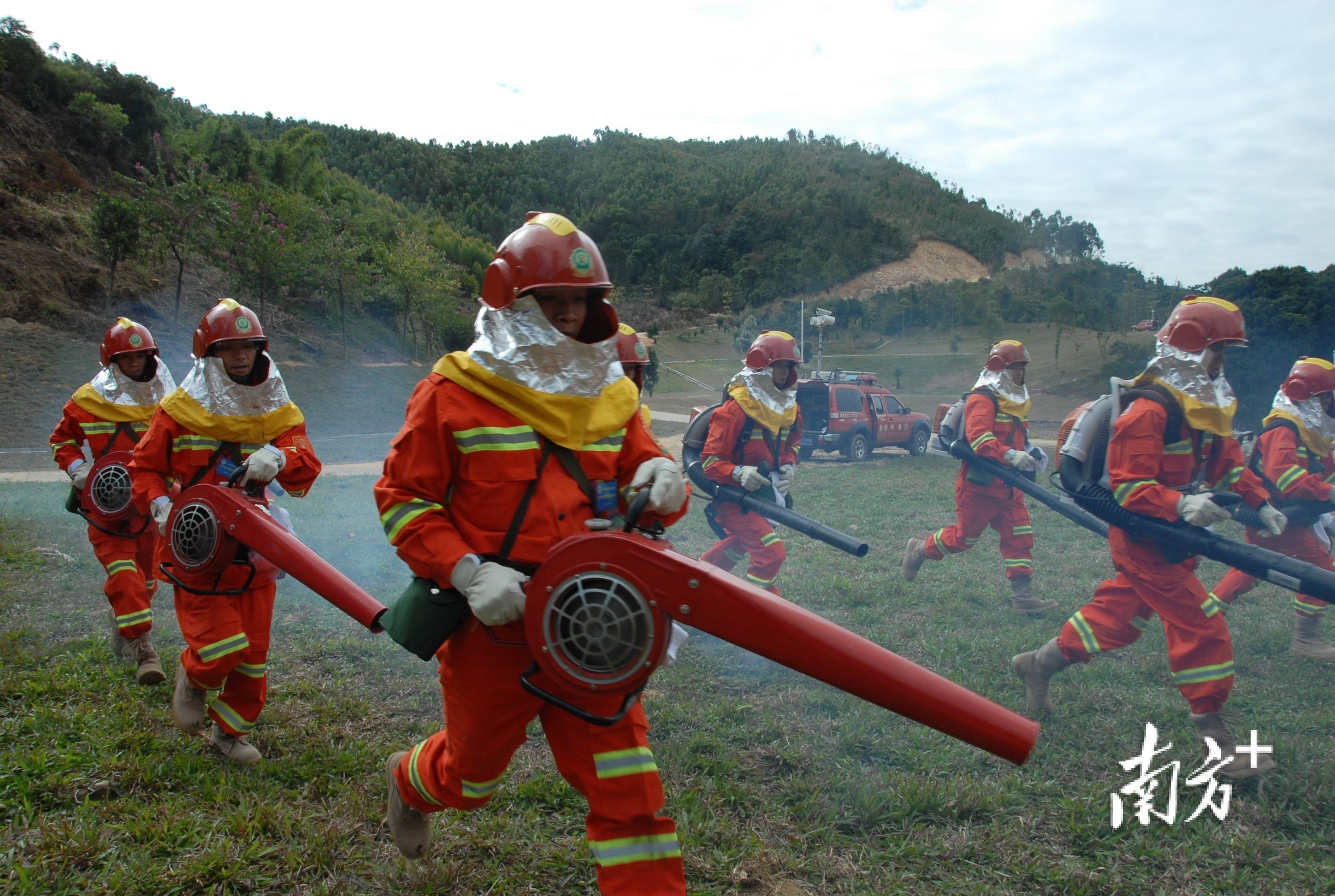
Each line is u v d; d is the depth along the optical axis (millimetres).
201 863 2998
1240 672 5641
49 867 2975
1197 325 4211
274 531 3492
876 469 17297
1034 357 48281
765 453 6043
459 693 2529
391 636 2506
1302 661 5879
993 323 64312
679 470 2580
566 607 2281
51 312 26391
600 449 2557
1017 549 6898
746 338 67188
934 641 5949
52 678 4703
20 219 29516
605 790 2436
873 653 2127
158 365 5387
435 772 2711
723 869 3168
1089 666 5449
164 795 3537
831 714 4742
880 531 10219
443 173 125312
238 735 3900
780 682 5203
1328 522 6125
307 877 3053
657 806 2463
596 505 2551
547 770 3908
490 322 2484
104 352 5262
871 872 3229
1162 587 4215
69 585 7020
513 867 3148
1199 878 3277
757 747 4293
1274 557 3803
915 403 42719
